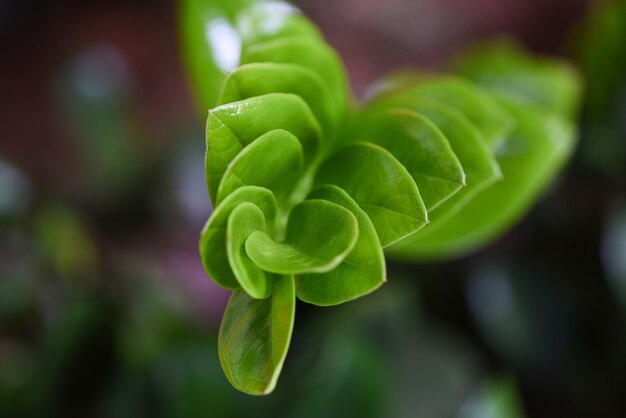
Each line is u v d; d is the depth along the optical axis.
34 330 0.54
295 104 0.23
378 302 0.55
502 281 0.61
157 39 1.30
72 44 1.29
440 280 0.63
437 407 0.51
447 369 0.53
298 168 0.23
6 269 0.53
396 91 0.29
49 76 1.24
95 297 0.54
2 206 0.55
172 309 0.59
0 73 1.24
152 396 0.47
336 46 1.29
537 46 1.25
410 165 0.25
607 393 0.59
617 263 0.55
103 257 0.63
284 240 0.22
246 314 0.22
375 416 0.45
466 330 0.64
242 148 0.23
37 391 0.49
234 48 0.29
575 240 0.62
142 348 0.50
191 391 0.47
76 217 0.69
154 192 0.81
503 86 0.37
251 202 0.22
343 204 0.23
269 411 0.47
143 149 0.85
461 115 0.27
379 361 0.46
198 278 0.77
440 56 1.30
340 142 0.25
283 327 0.22
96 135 0.82
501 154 0.30
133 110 0.93
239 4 0.29
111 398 0.48
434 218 0.26
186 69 0.29
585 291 0.61
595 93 0.55
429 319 0.62
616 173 0.57
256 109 0.23
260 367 0.22
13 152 1.09
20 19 1.31
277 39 0.28
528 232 0.65
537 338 0.59
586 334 0.60
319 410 0.44
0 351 0.53
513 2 1.29
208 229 0.21
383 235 0.23
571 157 0.58
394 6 1.31
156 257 0.78
